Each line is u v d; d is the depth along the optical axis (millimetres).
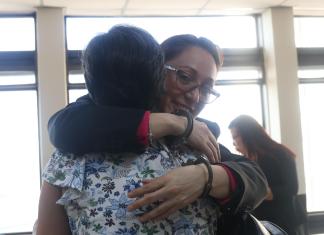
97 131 705
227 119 4812
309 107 5012
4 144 4496
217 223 830
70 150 725
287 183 2854
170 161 751
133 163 723
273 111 4828
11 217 4500
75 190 712
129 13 4688
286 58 4770
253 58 4973
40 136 4363
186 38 907
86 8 4449
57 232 750
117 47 721
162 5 4457
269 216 2795
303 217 2922
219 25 4992
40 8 4383
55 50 4391
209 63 900
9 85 4488
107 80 733
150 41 743
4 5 4273
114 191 701
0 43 4500
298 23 5074
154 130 730
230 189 768
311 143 5031
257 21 5055
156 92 759
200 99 923
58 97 4363
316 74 5012
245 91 4957
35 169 4531
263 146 2889
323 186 5023
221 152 919
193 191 719
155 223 703
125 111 723
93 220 693
